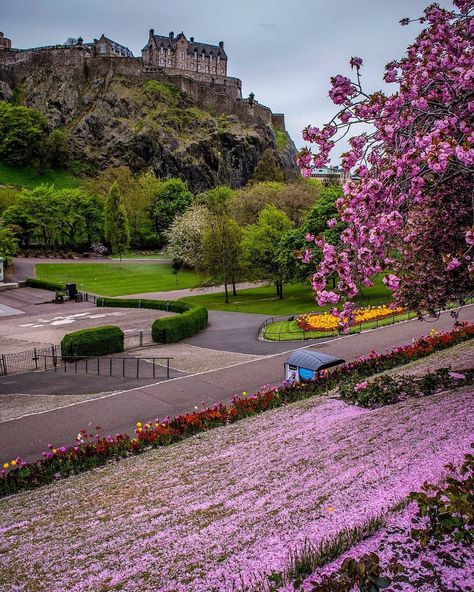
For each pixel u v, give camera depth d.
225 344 30.05
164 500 8.64
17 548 7.67
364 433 10.34
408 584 4.57
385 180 7.86
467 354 17.47
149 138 120.56
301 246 41.12
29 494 11.23
